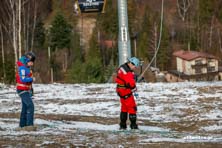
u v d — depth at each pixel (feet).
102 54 233.96
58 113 52.29
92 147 29.35
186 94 64.75
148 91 69.15
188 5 275.39
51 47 232.73
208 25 268.41
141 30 247.50
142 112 51.67
